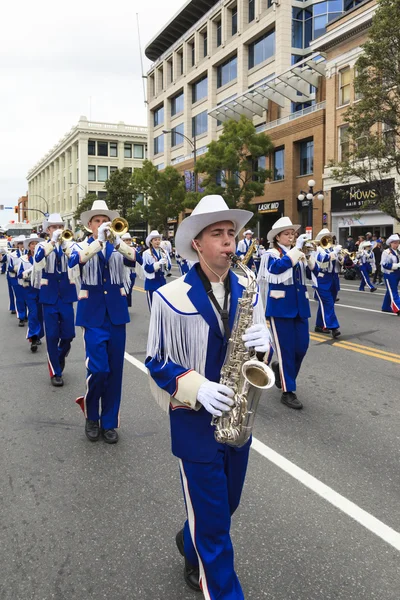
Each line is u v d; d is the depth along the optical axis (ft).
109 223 14.60
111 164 247.91
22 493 12.29
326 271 30.86
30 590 8.86
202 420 7.69
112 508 11.50
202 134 151.43
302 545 10.00
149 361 8.04
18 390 21.04
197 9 149.38
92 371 14.60
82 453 14.55
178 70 164.96
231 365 7.48
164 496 12.01
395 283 40.01
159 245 35.60
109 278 15.20
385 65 55.98
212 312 7.70
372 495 11.93
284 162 109.81
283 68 114.32
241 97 117.29
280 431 15.96
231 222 7.93
